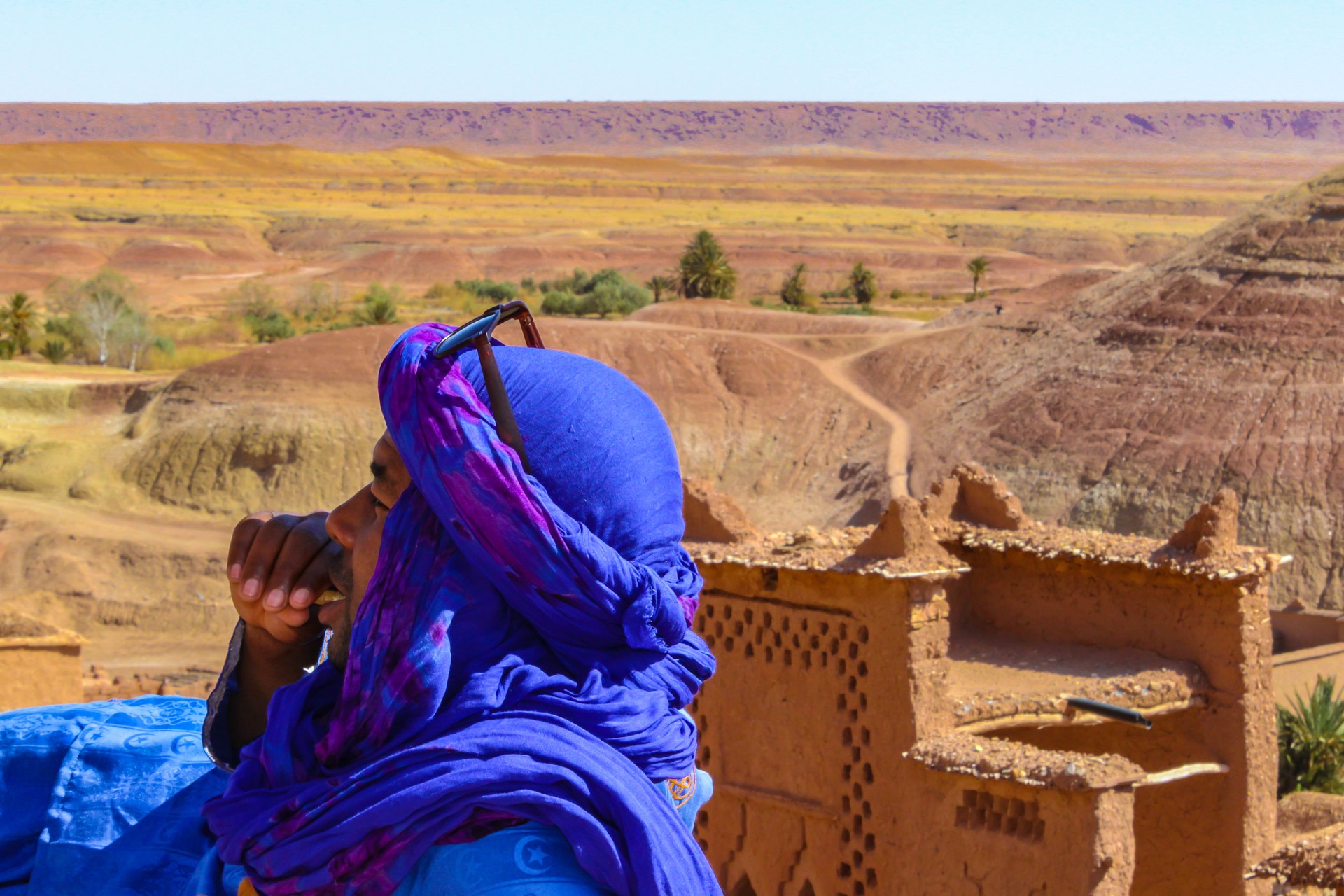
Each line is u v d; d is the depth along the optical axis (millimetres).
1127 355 70062
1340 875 11109
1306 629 34969
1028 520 14781
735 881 13742
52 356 95125
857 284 148250
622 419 1732
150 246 179000
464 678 1617
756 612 13375
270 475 69750
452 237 194500
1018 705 12625
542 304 123750
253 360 75938
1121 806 10773
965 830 11508
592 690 1618
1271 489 60344
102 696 16828
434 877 1520
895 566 11914
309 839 1563
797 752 13047
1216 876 13633
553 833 1529
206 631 57531
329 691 1800
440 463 1574
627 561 1676
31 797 2203
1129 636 13953
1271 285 68875
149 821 2088
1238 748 13391
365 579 1806
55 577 59812
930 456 70938
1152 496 62219
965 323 87938
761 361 82250
